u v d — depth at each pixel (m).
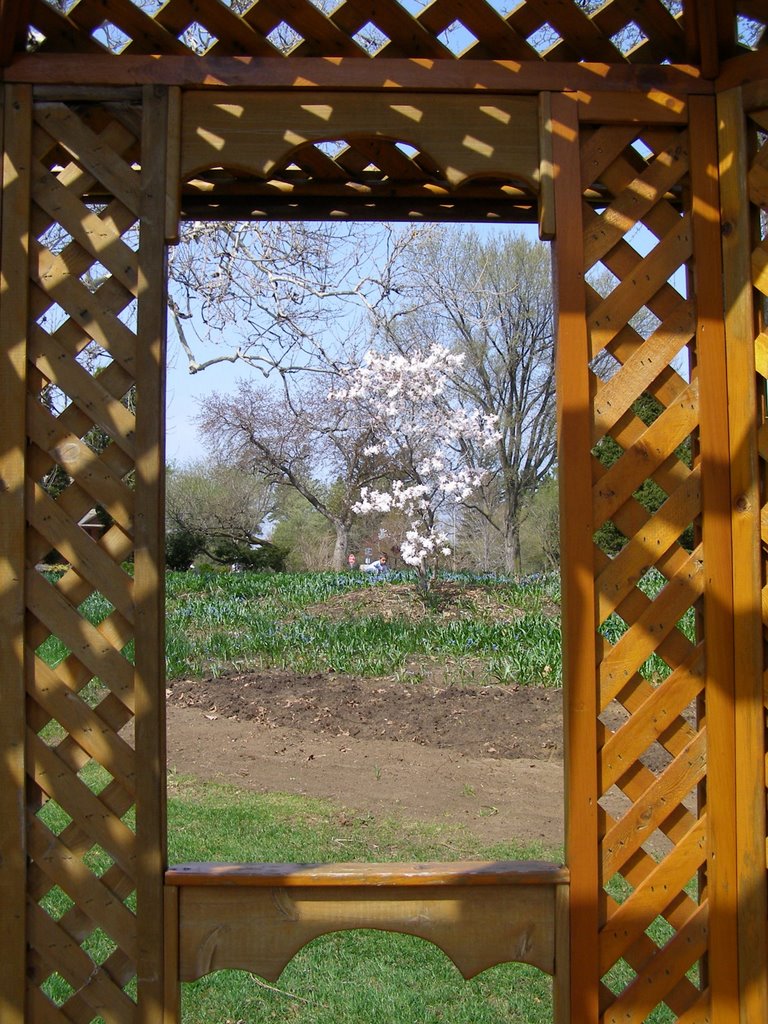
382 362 13.46
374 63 2.46
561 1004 2.37
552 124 2.47
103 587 2.38
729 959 2.41
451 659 8.62
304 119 2.46
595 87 2.49
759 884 2.41
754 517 2.45
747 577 2.45
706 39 2.45
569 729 2.40
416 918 2.39
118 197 2.43
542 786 5.45
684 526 2.47
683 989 2.43
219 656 8.81
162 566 2.38
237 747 6.18
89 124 2.54
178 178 2.43
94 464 2.40
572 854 2.39
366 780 5.56
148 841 2.36
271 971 2.38
